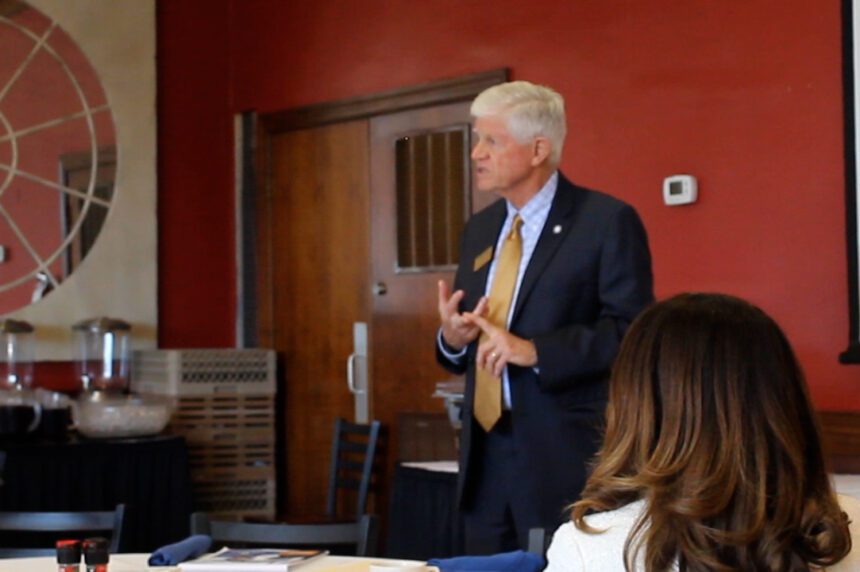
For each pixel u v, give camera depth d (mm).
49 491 6824
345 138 8141
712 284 6113
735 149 6043
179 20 8727
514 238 4516
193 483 7910
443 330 4520
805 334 5762
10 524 4414
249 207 8758
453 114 7492
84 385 7930
